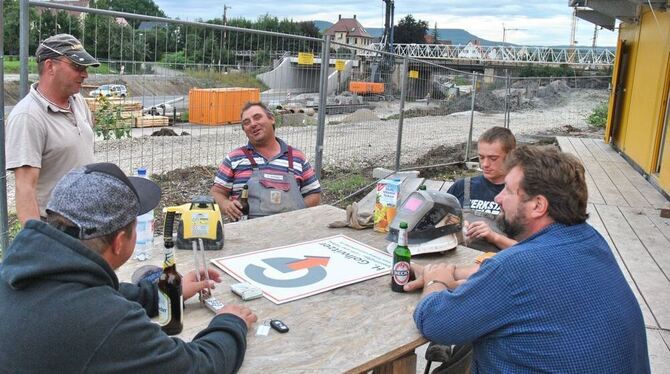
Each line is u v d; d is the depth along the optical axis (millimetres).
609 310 1707
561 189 1801
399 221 2754
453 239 2771
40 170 2975
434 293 1974
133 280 2195
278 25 38906
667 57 8602
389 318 2045
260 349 1790
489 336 1818
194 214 2672
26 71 3033
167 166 7309
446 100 10672
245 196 3752
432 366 3303
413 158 10297
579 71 46750
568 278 1708
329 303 2152
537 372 1720
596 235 1862
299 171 4031
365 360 1752
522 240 1907
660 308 4035
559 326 1692
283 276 2391
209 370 1535
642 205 7238
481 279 1778
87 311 1318
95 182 1462
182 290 1951
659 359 3338
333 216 3396
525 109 21469
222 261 2535
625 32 12117
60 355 1286
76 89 3010
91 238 1433
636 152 9961
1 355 1302
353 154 8742
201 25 4211
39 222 1373
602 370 1680
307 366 1706
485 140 3475
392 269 2303
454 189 3674
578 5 11742
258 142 3934
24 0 2969
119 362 1332
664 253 5316
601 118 18188
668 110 8203
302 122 6547
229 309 1886
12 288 1345
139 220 2500
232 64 4758
